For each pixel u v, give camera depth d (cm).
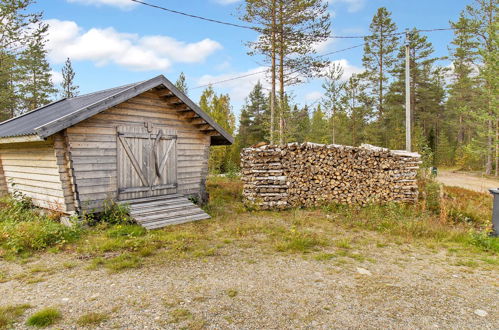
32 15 1919
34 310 359
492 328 339
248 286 437
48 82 3158
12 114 2936
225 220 845
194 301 387
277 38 1953
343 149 1061
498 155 2273
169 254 564
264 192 1025
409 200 1066
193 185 1009
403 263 549
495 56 1919
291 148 1046
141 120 863
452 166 3628
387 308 380
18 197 902
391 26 3262
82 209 743
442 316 363
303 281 459
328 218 888
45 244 580
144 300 387
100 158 778
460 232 727
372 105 3409
